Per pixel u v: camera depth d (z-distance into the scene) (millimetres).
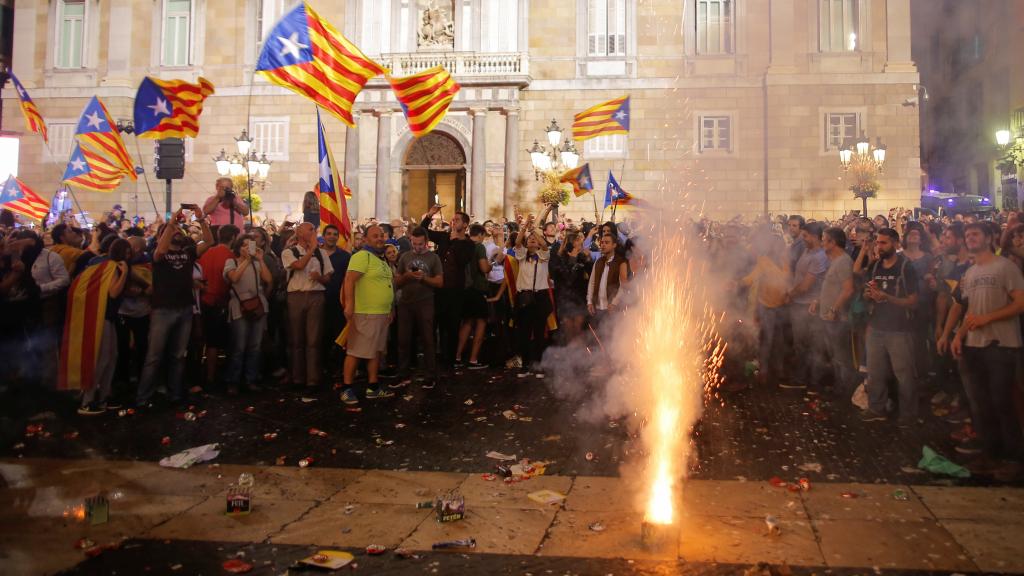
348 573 4797
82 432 8359
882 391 8477
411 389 10609
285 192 31859
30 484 6570
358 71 11477
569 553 5062
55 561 4980
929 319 9273
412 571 4820
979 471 6637
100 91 31734
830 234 9414
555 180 25031
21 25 32375
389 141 30500
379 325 9914
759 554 4996
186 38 32219
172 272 9438
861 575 4680
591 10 30734
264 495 6305
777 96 28547
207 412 9289
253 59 31906
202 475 6859
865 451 7348
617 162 30125
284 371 11609
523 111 30750
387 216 30375
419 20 31234
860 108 27875
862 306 9297
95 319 9078
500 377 11453
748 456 7238
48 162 31938
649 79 30156
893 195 27047
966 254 8469
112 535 5418
